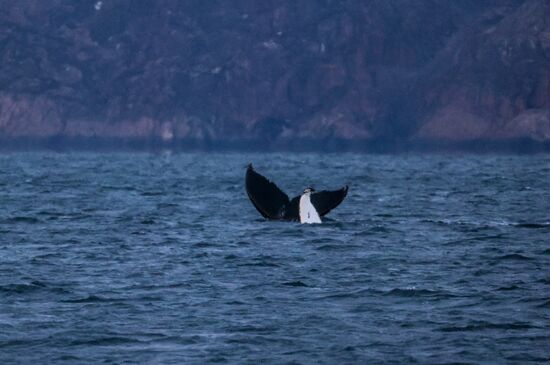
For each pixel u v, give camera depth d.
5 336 67.81
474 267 93.50
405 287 83.31
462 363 61.69
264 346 65.50
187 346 65.62
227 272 91.12
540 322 71.00
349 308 75.81
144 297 79.69
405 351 64.25
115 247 107.75
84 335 68.06
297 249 105.44
